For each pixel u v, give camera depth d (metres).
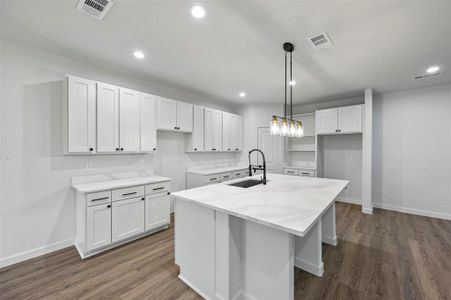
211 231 1.67
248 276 1.64
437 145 3.61
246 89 3.89
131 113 2.92
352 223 3.40
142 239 2.78
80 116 2.43
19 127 2.24
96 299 1.69
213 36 2.06
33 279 1.93
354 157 4.57
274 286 1.50
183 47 2.29
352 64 2.71
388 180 4.09
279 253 1.47
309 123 5.11
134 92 2.95
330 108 4.51
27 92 2.28
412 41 2.13
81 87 2.45
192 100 4.23
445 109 3.54
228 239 1.55
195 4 1.61
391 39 2.10
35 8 1.67
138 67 2.85
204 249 1.73
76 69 2.63
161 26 1.90
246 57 2.53
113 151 2.72
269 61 2.64
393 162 4.02
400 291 1.79
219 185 2.47
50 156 2.44
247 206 1.60
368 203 3.88
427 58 2.53
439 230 3.07
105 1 1.58
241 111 5.22
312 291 1.81
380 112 4.14
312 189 2.21
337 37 2.06
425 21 1.79
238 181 2.71
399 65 2.75
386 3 1.58
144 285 1.87
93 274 2.01
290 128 2.43
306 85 3.62
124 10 1.68
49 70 2.42
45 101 2.40
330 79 3.30
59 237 2.50
